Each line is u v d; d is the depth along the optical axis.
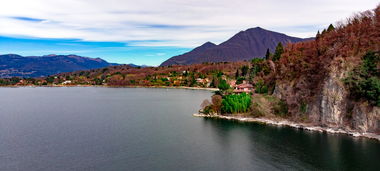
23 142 79.50
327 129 88.69
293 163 62.75
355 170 58.16
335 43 102.38
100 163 62.75
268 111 111.50
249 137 84.25
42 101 191.00
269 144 76.69
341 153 67.75
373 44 90.56
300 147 73.25
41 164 62.09
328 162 62.59
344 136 81.75
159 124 105.06
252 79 187.38
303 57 117.81
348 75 89.25
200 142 79.75
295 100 106.06
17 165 61.50
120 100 194.25
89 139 82.81
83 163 62.66
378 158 63.91
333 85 91.00
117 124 105.50
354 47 93.81
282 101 112.75
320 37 130.38
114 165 61.59
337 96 89.44
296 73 115.31
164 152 70.69
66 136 86.38
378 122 79.25
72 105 166.75
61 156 67.38
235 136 85.75
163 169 59.47
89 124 105.50
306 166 60.88
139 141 80.81
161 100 191.12
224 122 107.06
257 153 69.62
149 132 91.81
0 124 105.56
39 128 98.25
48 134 89.12
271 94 132.75
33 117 122.25
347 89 88.69
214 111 122.50
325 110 92.06
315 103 97.06
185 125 102.75
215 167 60.78
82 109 148.38
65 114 130.62
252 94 142.88
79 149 72.81
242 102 116.69
